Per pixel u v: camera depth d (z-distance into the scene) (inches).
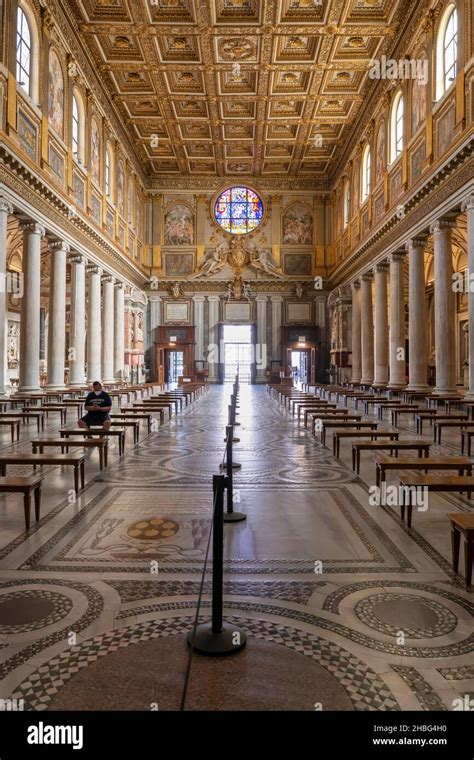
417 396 681.6
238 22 796.0
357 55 882.8
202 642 125.5
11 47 572.7
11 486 214.4
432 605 149.9
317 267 1456.7
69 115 775.7
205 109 1095.6
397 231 842.8
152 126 1162.6
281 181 1455.5
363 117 1056.2
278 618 141.9
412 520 229.8
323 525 223.0
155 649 125.0
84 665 118.0
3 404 565.6
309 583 165.0
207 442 450.0
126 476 314.3
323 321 1459.2
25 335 658.8
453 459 265.1
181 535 209.8
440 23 666.2
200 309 1465.3
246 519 231.3
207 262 1446.9
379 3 759.7
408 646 127.5
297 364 1565.0
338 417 467.2
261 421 609.9
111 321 1071.6
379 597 155.1
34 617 141.6
